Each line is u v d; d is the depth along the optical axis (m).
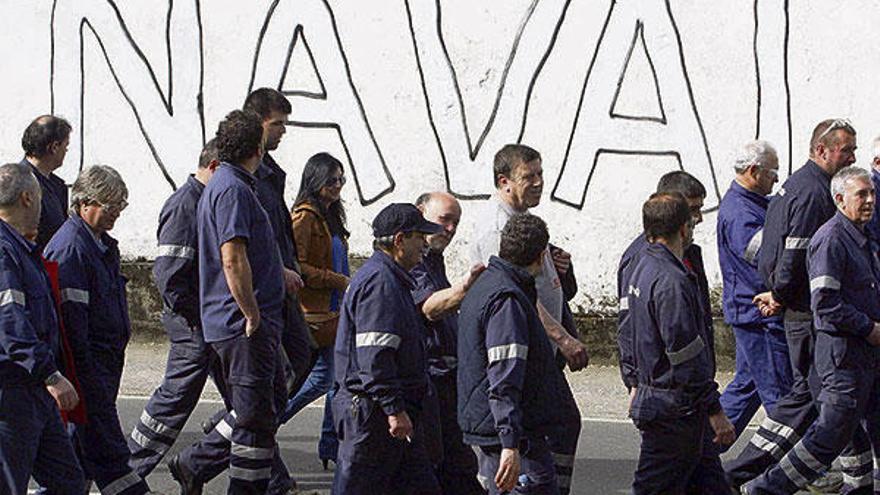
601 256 28.83
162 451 19.39
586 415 25.17
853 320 17.66
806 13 27.39
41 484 16.33
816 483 20.09
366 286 15.92
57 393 15.71
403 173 29.73
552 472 15.37
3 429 15.64
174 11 31.17
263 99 19.83
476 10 29.16
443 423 17.83
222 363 17.88
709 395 16.64
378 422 15.98
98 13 31.72
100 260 18.00
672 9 28.14
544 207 29.08
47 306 16.11
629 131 28.50
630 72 28.45
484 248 17.16
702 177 28.16
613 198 28.70
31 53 32.22
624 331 17.25
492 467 15.43
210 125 31.05
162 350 31.09
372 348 15.78
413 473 16.36
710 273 28.23
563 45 28.78
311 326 20.94
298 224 21.11
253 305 17.41
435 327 17.75
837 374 17.86
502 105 29.11
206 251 17.69
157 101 31.39
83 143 31.95
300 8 30.28
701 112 28.09
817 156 19.33
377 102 29.84
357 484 16.08
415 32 29.53
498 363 14.95
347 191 30.08
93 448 17.91
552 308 17.41
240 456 17.86
